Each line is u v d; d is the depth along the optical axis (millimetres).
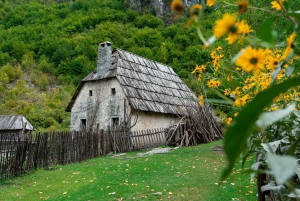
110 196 5562
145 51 37781
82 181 6945
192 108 17344
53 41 51344
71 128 16188
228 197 4930
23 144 7965
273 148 1329
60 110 31891
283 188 1289
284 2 869
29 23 57594
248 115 469
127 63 16453
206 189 5566
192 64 31234
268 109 1787
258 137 1497
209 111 16219
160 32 44219
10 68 44812
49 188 6523
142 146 13375
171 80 19062
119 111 14594
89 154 10773
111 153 11992
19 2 64562
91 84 15898
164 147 13492
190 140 14562
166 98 16672
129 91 14586
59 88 42656
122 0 57562
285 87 481
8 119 20094
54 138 9258
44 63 47094
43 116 28609
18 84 42125
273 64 869
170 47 36219
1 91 39906
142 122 14742
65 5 60906
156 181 6445
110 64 15750
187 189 5695
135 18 51562
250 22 5453
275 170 387
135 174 7332
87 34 52312
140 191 5754
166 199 5195
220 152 10094
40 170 8422
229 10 5266
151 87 16469
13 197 5930
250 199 4648
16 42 51344
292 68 855
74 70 45812
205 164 8156
